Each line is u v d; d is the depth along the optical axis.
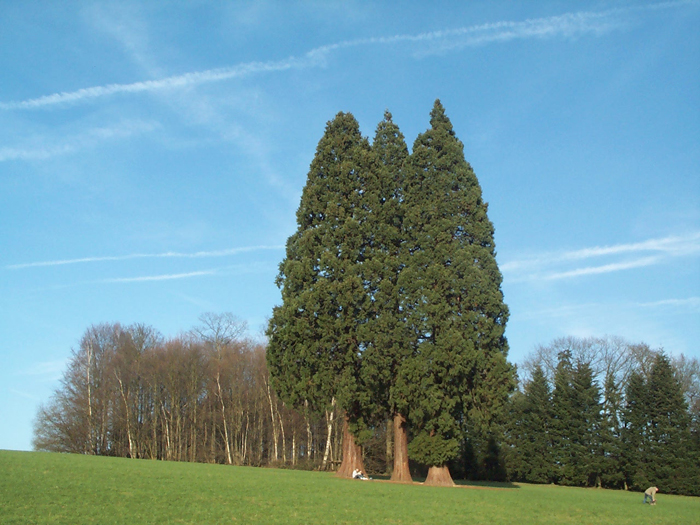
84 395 59.94
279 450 68.62
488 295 33.78
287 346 35.69
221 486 24.00
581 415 60.00
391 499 23.83
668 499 41.19
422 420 33.97
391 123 39.53
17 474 22.56
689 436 55.38
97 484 21.62
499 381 33.03
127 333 64.81
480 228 35.22
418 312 33.72
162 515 17.03
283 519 17.83
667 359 58.50
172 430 62.19
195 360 62.94
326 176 38.34
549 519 21.67
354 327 34.59
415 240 35.91
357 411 35.69
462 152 37.00
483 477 60.59
